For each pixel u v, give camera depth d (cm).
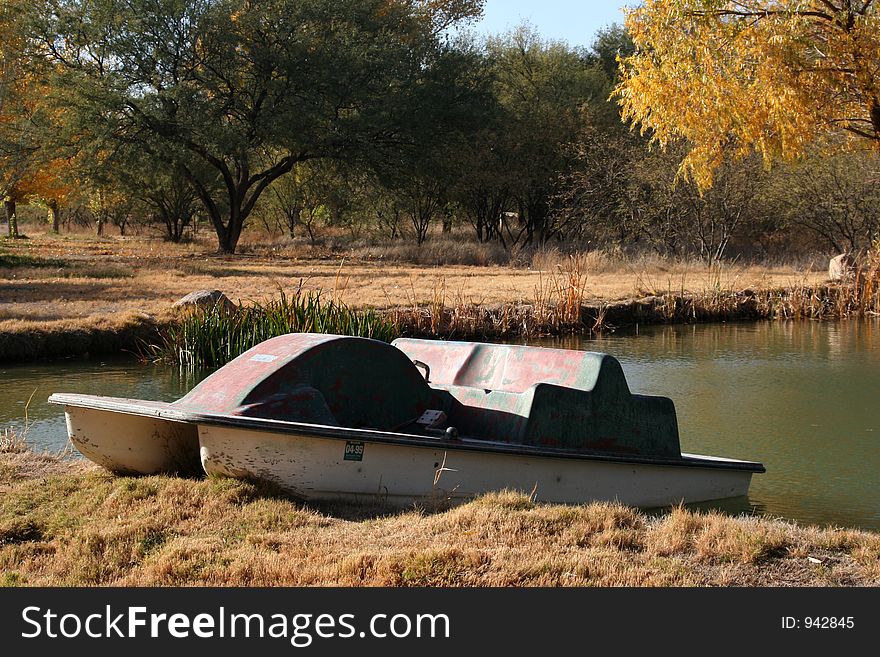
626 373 1315
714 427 973
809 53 1545
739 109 1503
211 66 3328
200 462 647
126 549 489
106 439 624
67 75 3120
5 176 3106
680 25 1520
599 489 648
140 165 3322
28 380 1202
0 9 3155
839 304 2106
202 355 1322
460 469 602
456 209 4181
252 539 501
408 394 681
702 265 2806
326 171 3800
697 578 461
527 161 3722
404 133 3631
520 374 718
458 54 3781
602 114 3750
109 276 2347
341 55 3350
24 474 657
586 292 2095
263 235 4972
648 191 3219
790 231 3341
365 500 590
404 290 2089
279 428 564
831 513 678
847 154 2828
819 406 1081
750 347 1599
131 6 3195
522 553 482
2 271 2350
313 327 1334
